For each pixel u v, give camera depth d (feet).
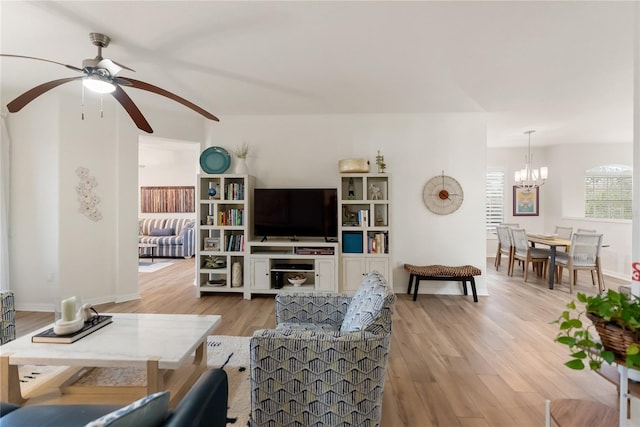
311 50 8.90
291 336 5.50
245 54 9.12
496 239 23.71
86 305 7.39
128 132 13.93
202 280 14.79
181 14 7.22
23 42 8.46
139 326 7.33
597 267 15.43
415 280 14.16
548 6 6.93
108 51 8.91
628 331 3.60
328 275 13.79
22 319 11.56
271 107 14.07
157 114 14.44
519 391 7.14
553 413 4.75
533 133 18.95
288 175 15.24
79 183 12.89
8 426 3.99
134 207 14.14
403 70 10.19
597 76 10.65
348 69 10.14
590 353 3.94
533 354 8.90
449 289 14.92
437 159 14.92
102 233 13.43
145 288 15.93
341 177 14.12
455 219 14.92
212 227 14.34
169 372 7.30
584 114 14.99
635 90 5.65
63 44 8.58
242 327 10.75
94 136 13.23
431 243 15.02
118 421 2.81
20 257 12.57
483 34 8.07
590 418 4.62
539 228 23.61
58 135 12.44
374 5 6.91
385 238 14.10
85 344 6.34
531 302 13.64
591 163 21.91
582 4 6.85
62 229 12.55
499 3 6.84
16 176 12.51
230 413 6.31
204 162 14.93
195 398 3.52
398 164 15.03
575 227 21.07
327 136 15.15
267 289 13.93
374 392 5.48
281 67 9.99
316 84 11.39
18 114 12.47
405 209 15.03
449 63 9.70
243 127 15.33
